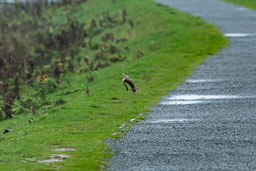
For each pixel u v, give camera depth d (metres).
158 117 48.88
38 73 87.19
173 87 62.78
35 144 41.19
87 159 36.94
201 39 96.06
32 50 107.56
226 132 42.81
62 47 111.81
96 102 57.38
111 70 81.62
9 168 35.22
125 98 58.69
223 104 52.56
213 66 74.00
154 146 39.78
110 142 41.28
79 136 43.47
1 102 71.75
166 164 35.72
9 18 151.50
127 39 112.94
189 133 42.91
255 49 84.94
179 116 48.78
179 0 162.88
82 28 130.12
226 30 105.38
